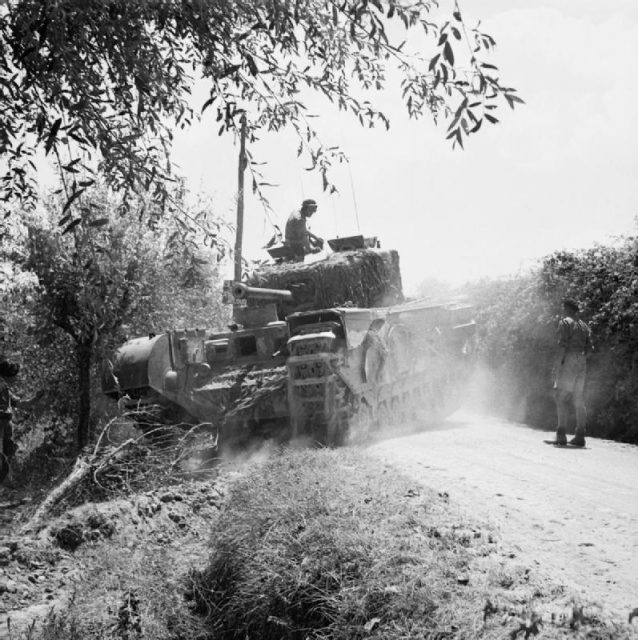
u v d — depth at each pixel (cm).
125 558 618
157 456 920
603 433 1207
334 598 433
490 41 399
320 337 1006
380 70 560
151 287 1431
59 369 1591
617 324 1179
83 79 426
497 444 1005
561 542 503
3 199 510
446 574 427
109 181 472
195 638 510
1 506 1036
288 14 454
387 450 937
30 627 491
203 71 491
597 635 338
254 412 1060
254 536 561
